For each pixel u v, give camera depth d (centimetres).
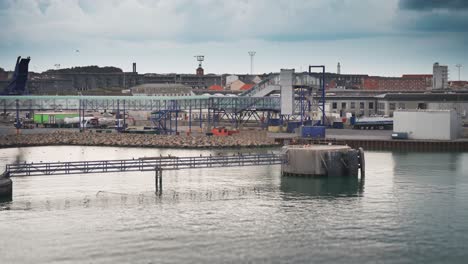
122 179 11862
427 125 17350
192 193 10581
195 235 8212
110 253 7556
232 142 17862
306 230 8462
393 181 11725
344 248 7781
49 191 10669
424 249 7769
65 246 7788
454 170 13038
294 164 12212
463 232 8412
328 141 17262
